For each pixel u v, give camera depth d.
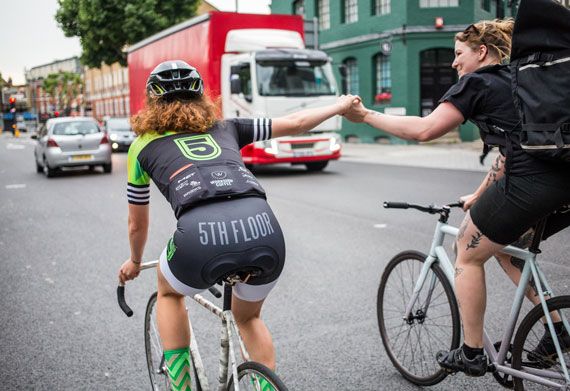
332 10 27.34
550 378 2.79
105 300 5.38
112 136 26.34
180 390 2.66
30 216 10.06
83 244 7.75
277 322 4.71
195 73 2.57
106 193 12.76
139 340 4.42
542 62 2.45
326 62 14.80
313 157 14.69
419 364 3.59
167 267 2.48
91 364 4.01
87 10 36.53
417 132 2.81
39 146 17.30
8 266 6.71
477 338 3.00
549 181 2.56
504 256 3.15
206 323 4.71
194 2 37.75
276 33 15.19
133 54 22.73
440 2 23.23
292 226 8.52
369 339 4.32
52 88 95.19
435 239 3.44
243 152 14.63
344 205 10.14
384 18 24.36
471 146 21.80
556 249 6.49
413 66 23.50
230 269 2.30
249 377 2.38
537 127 2.45
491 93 2.70
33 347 4.32
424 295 3.50
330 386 3.62
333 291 5.45
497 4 24.78
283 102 14.21
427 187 11.77
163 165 2.46
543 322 2.81
